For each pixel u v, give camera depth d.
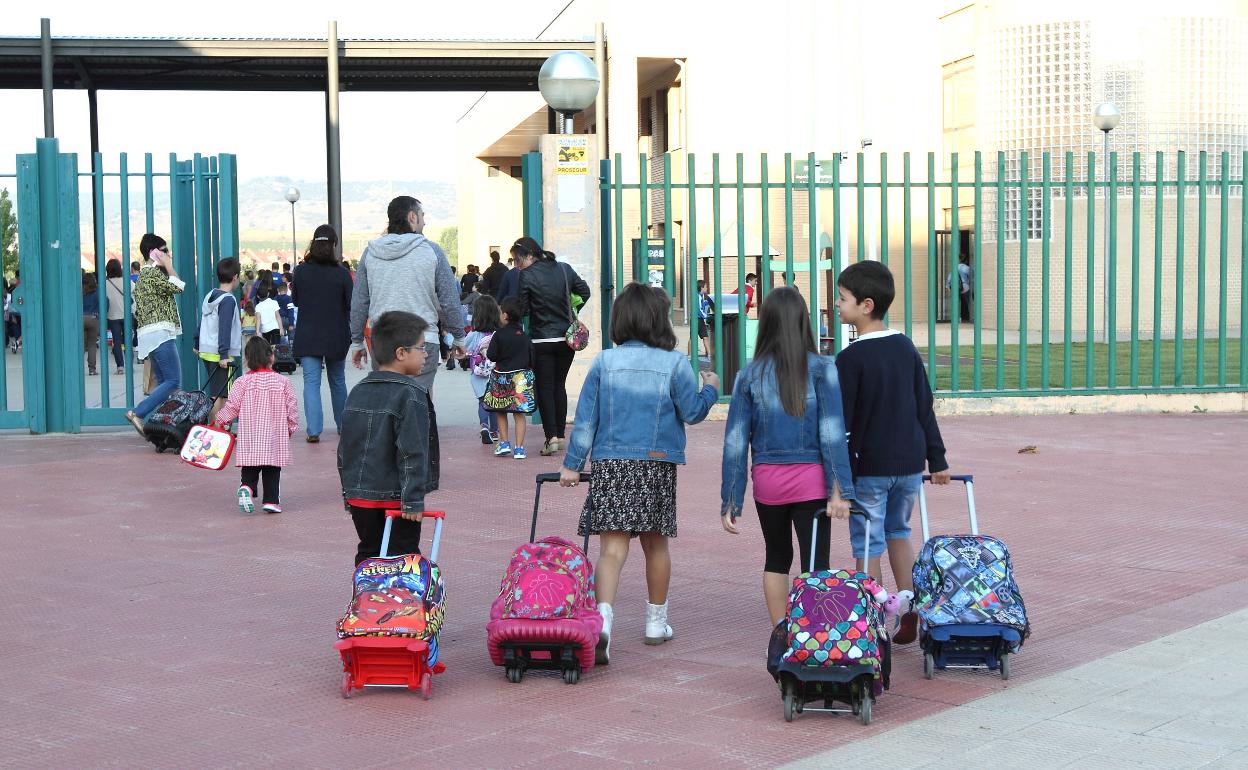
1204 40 29.08
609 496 5.87
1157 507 9.34
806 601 5.11
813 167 14.37
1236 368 18.83
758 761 4.64
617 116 31.91
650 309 5.99
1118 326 28.62
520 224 53.12
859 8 23.30
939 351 23.22
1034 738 4.82
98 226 13.56
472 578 7.47
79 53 27.14
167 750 4.80
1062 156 29.69
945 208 34.91
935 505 9.43
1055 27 29.77
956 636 5.47
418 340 5.93
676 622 6.62
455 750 4.79
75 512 9.47
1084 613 6.59
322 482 10.64
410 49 29.19
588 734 4.96
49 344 13.61
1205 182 14.80
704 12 31.88
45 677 5.71
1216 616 6.50
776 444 5.77
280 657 6.02
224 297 12.87
